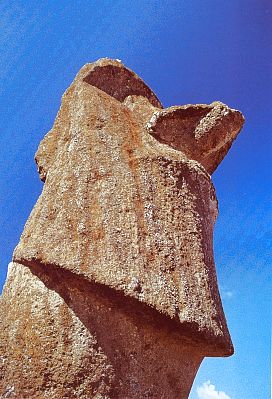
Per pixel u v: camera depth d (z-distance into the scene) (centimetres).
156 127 372
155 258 314
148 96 418
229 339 320
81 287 306
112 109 371
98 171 336
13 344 309
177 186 339
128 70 411
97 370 296
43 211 332
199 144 383
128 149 350
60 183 339
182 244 324
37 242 319
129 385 300
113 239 313
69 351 298
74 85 399
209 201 360
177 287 310
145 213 325
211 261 338
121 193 328
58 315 306
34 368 299
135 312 303
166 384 313
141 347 307
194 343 312
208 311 311
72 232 316
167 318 300
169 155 349
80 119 362
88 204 325
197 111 382
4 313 323
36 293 316
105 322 305
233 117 388
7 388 302
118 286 298
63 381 294
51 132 393
